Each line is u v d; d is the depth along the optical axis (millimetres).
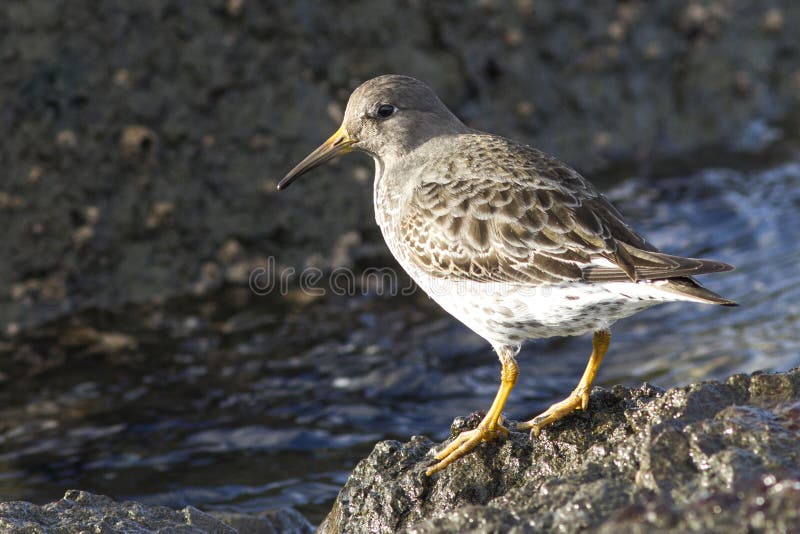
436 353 13445
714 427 6621
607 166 17922
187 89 15328
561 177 8648
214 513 9750
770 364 12367
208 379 12984
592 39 18531
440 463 8172
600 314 8250
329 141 10609
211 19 15656
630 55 18828
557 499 6586
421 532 6484
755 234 15852
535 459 8055
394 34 16750
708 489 6129
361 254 15305
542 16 18156
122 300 14453
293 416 12234
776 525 5508
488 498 7926
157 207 14805
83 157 14680
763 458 6281
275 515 9766
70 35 14930
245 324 14125
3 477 11062
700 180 17562
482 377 12945
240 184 15234
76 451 11555
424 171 9266
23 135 14492
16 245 14195
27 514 7918
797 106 19812
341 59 16266
